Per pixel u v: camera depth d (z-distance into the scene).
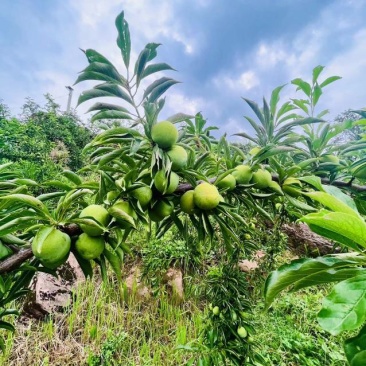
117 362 3.31
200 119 1.77
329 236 0.71
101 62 1.16
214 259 4.18
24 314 3.62
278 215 1.90
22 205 1.00
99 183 1.10
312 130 1.91
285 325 3.95
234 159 1.45
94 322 3.71
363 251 0.67
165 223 1.40
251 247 2.51
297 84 1.90
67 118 13.79
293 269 0.75
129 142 1.17
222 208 1.17
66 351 3.29
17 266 0.93
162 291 4.28
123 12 1.14
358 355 0.52
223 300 2.47
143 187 1.09
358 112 1.56
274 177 1.47
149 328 3.81
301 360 3.35
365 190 1.46
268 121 1.78
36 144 10.17
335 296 0.53
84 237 0.96
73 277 4.31
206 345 2.56
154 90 1.20
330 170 1.55
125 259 4.88
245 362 2.41
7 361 3.05
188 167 1.31
